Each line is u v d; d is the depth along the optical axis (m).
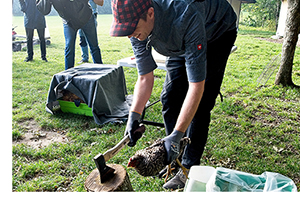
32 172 2.55
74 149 2.93
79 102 3.58
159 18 1.50
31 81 5.13
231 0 10.99
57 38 10.54
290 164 2.67
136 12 1.41
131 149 2.87
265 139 3.14
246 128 3.38
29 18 6.16
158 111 3.77
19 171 2.58
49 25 14.99
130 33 1.43
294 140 3.13
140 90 1.93
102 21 17.09
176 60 2.11
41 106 3.98
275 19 14.95
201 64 1.56
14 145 2.94
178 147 1.64
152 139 3.08
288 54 4.72
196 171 1.94
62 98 3.67
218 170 1.90
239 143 3.03
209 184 1.80
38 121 3.57
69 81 3.43
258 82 5.14
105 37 11.12
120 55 7.70
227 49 2.06
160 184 2.36
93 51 4.97
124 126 3.39
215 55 2.02
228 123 3.51
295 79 5.44
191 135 2.16
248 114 3.73
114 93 3.80
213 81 2.07
